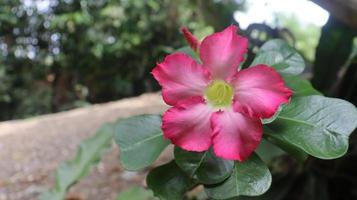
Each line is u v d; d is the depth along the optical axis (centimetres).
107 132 37
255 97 17
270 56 23
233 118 18
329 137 19
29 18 149
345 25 34
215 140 18
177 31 141
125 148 21
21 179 62
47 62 153
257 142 17
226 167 19
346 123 19
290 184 35
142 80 157
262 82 17
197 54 20
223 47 18
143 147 21
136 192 34
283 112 20
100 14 149
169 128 18
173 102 18
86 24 147
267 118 18
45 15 149
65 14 145
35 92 149
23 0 147
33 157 74
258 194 18
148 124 22
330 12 31
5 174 65
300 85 22
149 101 115
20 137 88
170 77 18
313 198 34
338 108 19
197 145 18
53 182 60
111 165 61
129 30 149
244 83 18
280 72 22
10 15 146
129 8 148
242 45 18
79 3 149
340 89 35
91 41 148
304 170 35
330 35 35
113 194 52
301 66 22
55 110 152
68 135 86
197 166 19
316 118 19
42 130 92
